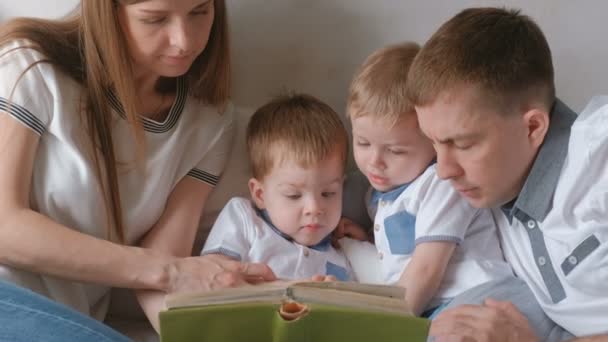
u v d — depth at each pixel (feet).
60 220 3.42
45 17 4.00
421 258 3.57
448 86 3.05
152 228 3.81
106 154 3.43
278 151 3.78
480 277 3.57
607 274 3.00
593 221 3.00
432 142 3.49
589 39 4.15
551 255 3.23
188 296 2.37
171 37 3.22
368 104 3.59
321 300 2.39
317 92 4.35
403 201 3.77
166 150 3.66
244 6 4.12
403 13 4.13
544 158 3.14
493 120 3.05
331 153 3.81
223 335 2.41
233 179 4.10
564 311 3.22
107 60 3.28
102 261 3.25
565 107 3.27
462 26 3.19
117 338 2.88
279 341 2.41
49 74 3.25
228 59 3.83
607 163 2.92
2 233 3.16
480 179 3.17
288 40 4.20
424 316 3.68
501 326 3.13
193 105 3.86
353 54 4.23
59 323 2.81
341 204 3.98
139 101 3.62
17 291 2.95
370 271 3.93
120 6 3.21
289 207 3.83
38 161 3.32
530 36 3.16
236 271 3.34
